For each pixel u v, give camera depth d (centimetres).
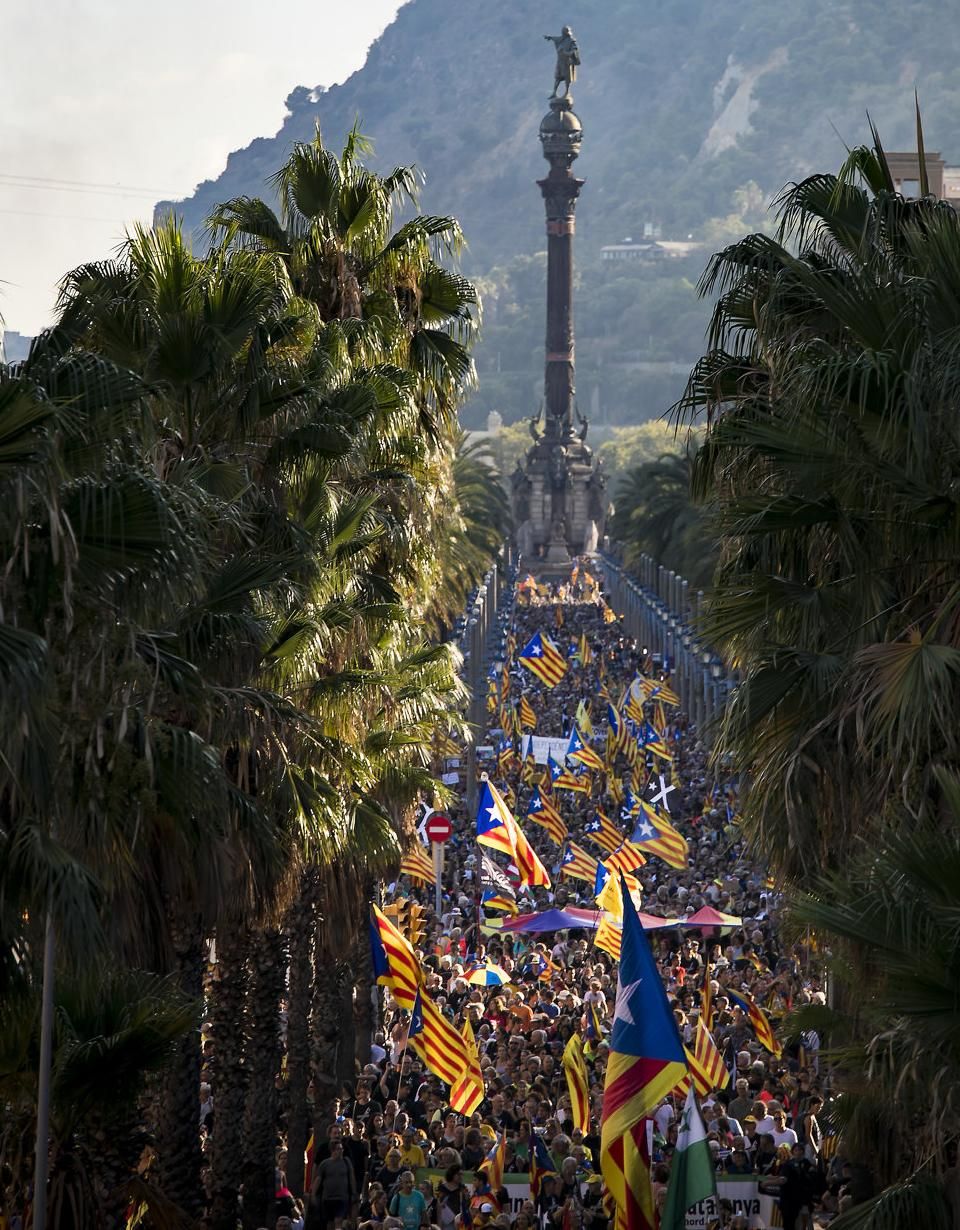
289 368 8000
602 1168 5816
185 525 5153
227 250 8306
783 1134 8669
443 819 15462
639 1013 5669
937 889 4597
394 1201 7575
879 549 5794
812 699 5731
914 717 5009
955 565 5606
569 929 15025
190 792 5719
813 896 5031
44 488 4350
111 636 5172
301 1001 9888
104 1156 5531
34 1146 5447
